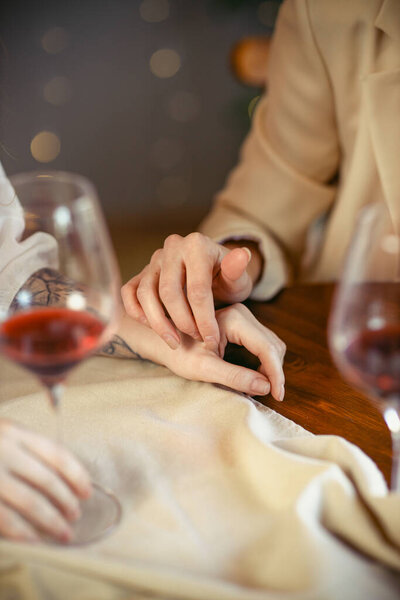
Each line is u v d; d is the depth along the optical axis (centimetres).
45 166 267
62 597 40
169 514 46
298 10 92
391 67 88
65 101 262
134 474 50
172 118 275
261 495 47
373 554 42
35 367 44
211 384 59
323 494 45
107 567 40
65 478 46
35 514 43
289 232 101
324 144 99
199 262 64
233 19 263
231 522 45
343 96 94
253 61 118
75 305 47
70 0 251
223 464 51
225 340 63
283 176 100
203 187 286
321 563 40
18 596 41
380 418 56
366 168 94
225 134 279
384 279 43
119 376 63
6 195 67
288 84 98
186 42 265
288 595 39
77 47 257
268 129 103
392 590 40
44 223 48
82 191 59
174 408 56
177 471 50
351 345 42
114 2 255
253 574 42
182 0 259
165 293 63
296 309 74
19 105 256
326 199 101
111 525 45
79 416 56
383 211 43
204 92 273
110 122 270
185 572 42
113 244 241
